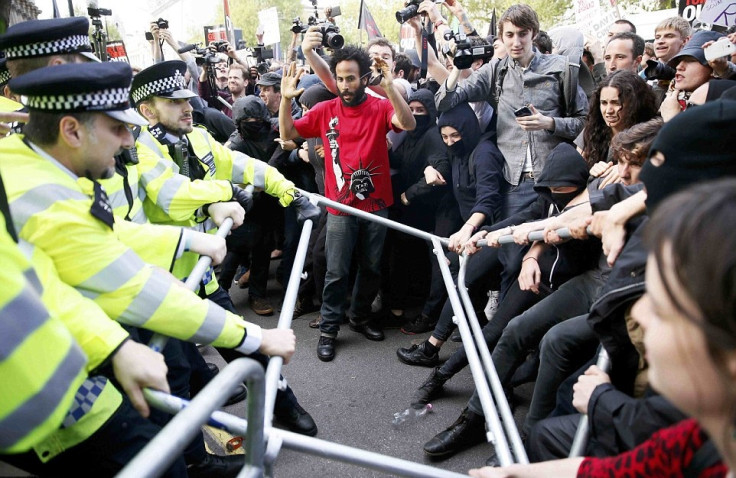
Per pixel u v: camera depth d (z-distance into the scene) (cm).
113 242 132
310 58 350
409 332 361
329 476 236
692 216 59
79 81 124
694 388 63
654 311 67
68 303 117
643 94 246
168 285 134
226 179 255
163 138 234
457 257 325
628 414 124
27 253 119
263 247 393
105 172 138
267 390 141
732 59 288
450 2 382
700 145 111
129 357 117
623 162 204
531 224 223
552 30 401
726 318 56
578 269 216
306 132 341
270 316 400
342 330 373
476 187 316
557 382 197
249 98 381
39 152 131
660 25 377
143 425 146
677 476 89
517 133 314
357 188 322
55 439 131
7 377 94
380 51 386
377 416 276
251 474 115
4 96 229
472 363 194
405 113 307
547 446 160
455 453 247
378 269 345
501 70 322
